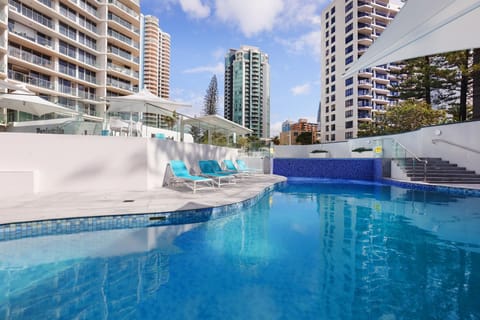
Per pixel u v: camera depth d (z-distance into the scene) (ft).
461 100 61.16
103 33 105.60
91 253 11.00
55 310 7.06
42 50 86.74
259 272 9.39
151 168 23.27
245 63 272.72
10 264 9.89
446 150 35.55
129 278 8.89
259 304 7.39
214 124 37.99
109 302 7.48
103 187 21.72
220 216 17.03
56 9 88.69
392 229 14.76
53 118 28.04
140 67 124.88
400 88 77.41
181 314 6.92
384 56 18.30
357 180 44.78
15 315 6.84
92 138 21.57
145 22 264.11
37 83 84.79
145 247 11.75
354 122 134.92
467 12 11.44
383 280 8.76
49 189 20.67
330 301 7.51
